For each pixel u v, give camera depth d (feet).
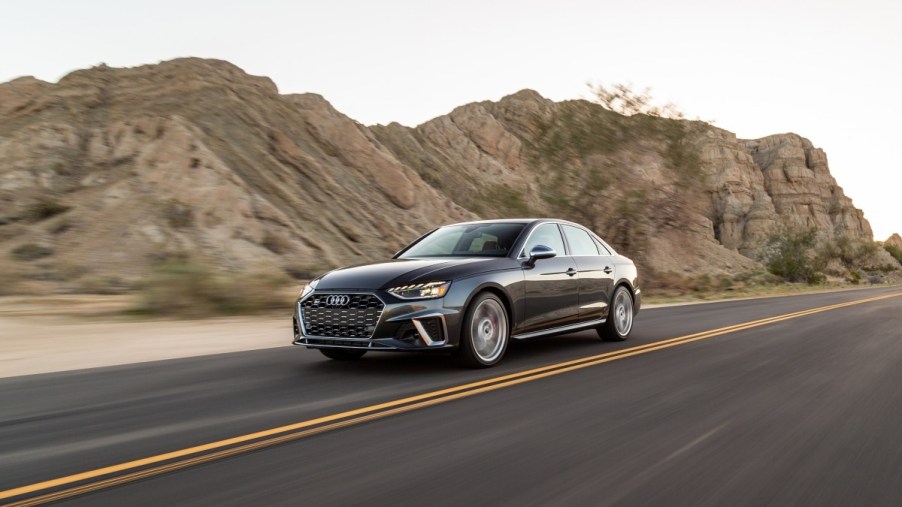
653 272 91.66
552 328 26.45
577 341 31.07
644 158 88.89
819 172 554.46
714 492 11.04
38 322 41.16
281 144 188.96
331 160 198.59
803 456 13.03
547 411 16.63
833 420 15.89
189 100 193.88
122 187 152.35
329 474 11.80
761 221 470.39
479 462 12.52
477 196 88.84
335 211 174.19
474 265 23.39
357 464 12.37
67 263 103.50
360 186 194.29
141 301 47.09
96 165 167.12
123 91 206.39
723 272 273.13
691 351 27.55
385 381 20.61
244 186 156.76
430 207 203.21
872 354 26.86
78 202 147.23
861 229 536.83
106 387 20.11
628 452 13.21
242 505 10.32
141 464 12.42
